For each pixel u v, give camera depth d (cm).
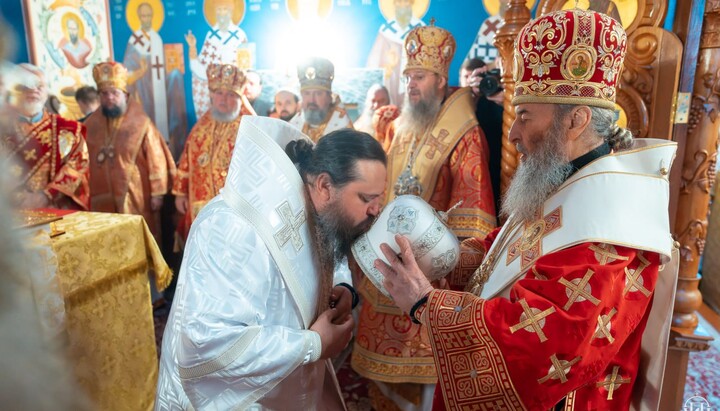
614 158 113
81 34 379
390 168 271
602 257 105
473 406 110
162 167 362
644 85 179
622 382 120
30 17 340
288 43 368
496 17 327
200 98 395
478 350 108
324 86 312
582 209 110
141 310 223
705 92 174
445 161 253
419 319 118
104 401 201
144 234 224
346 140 118
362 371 211
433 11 338
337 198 118
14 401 30
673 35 173
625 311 106
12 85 34
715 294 392
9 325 31
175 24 388
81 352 49
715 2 168
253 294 108
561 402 117
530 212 121
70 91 375
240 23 374
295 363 108
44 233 160
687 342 185
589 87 113
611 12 181
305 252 119
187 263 110
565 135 116
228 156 336
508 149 225
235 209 110
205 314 103
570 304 101
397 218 123
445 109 262
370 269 125
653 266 111
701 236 184
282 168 115
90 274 191
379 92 355
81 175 293
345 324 125
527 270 114
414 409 213
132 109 359
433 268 125
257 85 378
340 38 359
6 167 33
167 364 120
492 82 288
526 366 103
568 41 112
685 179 181
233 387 108
